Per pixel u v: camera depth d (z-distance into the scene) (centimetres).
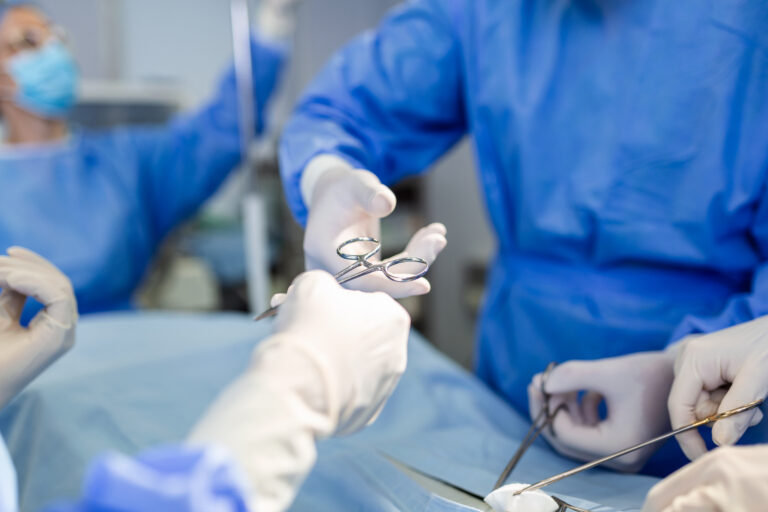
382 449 63
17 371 55
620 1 75
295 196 76
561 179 79
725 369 52
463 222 258
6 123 205
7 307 59
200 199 226
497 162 87
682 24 70
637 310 75
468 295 254
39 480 58
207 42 221
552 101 79
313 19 234
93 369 75
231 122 215
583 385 60
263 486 32
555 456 65
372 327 41
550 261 84
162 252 232
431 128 95
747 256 72
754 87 66
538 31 81
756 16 66
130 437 63
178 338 86
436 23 89
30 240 196
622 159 74
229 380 75
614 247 75
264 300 184
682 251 72
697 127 70
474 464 62
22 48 196
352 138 83
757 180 67
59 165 206
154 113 227
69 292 60
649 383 58
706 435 58
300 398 36
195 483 25
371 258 59
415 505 52
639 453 58
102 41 219
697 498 37
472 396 79
